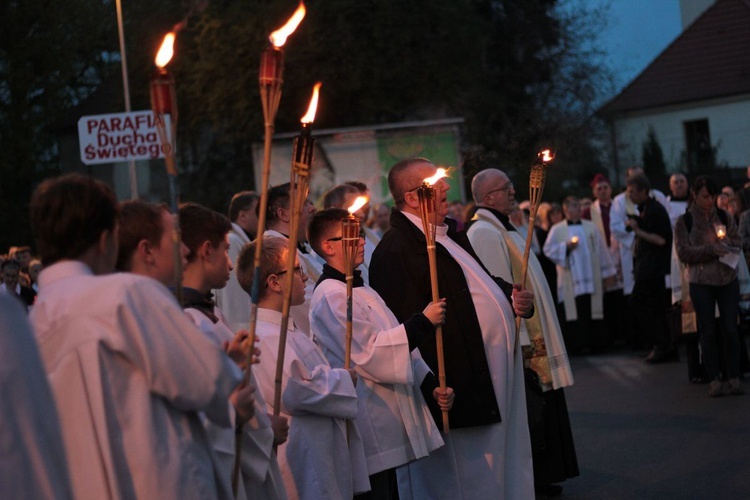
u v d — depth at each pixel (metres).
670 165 35.81
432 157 20.22
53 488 2.01
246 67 23.30
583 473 6.68
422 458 4.87
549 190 27.88
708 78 35.91
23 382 2.00
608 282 13.38
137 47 23.67
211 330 3.17
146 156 9.71
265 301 4.04
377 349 4.43
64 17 28.53
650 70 37.09
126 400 2.55
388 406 4.52
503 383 4.97
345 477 4.04
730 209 12.87
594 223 13.76
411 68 23.50
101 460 2.51
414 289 4.96
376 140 20.30
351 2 22.98
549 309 6.28
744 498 5.76
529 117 27.47
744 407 8.38
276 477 3.43
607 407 8.95
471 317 4.94
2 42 28.69
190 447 2.65
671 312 9.88
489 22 27.56
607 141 32.00
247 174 26.17
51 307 2.56
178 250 2.81
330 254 4.67
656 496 5.96
